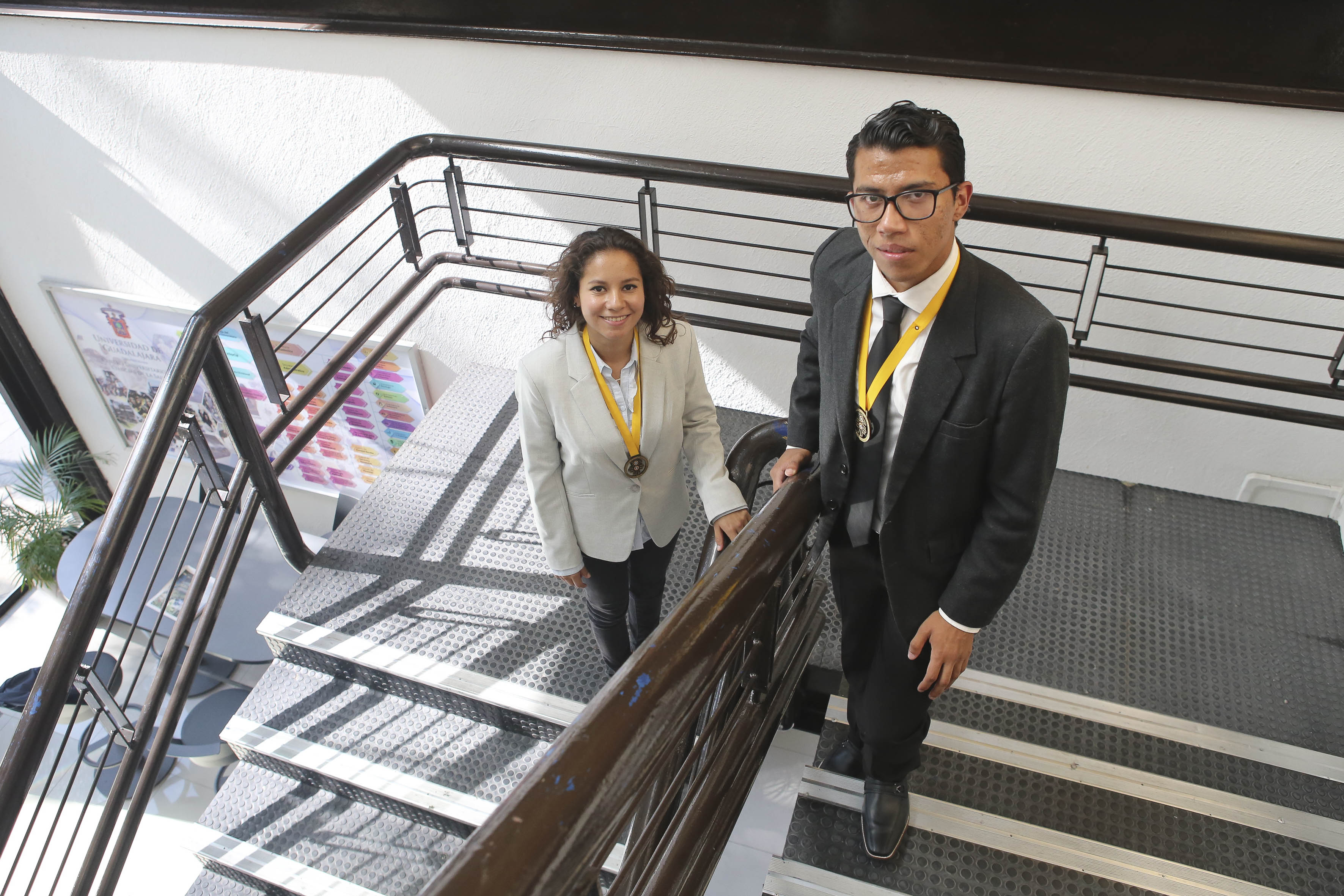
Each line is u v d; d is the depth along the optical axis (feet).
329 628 8.71
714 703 4.97
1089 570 8.76
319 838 7.88
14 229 15.83
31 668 20.84
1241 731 7.29
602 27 10.25
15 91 13.50
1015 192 10.12
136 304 16.16
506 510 9.95
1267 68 8.64
